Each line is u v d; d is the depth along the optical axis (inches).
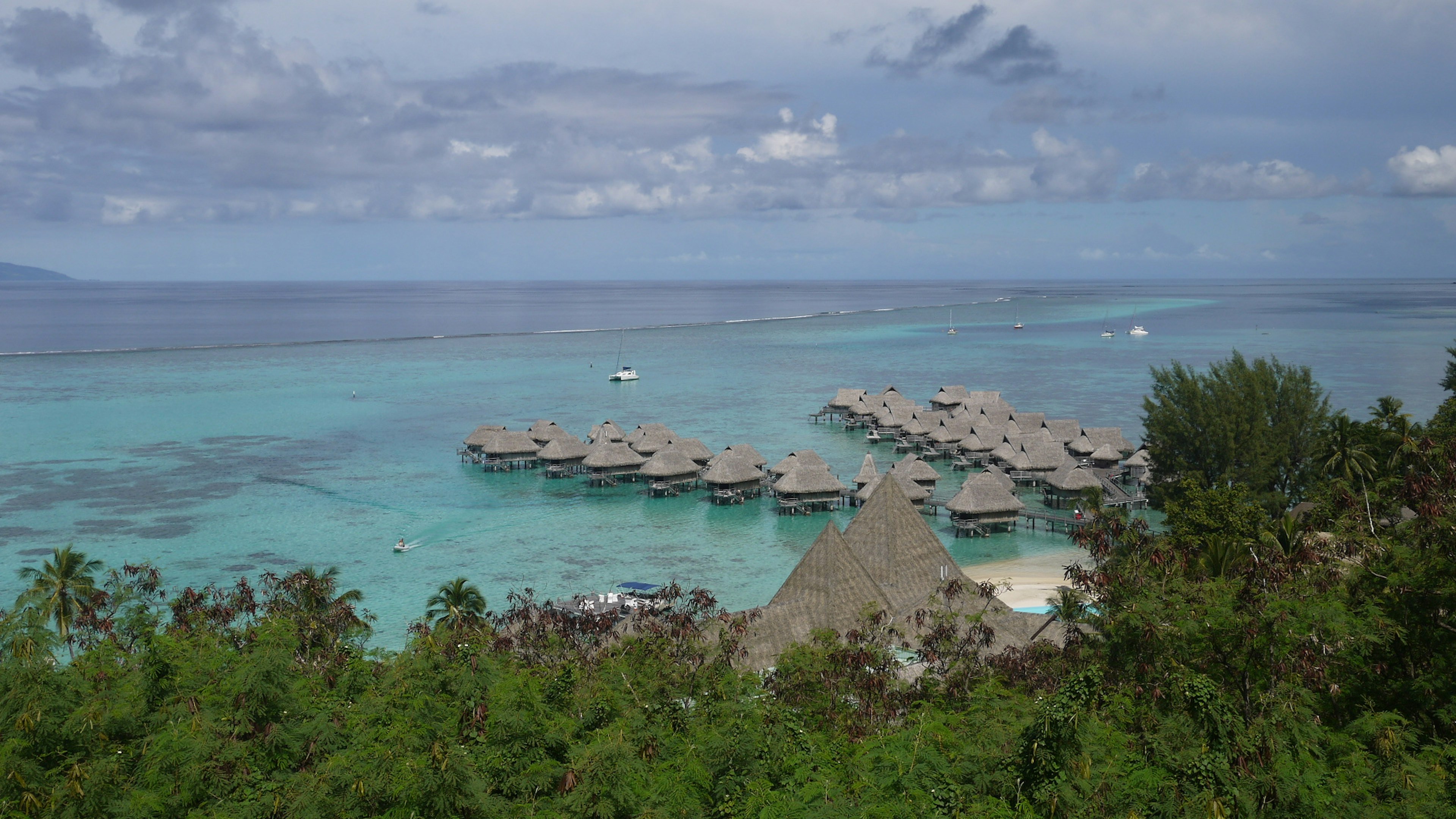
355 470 2851.9
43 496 2481.5
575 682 861.8
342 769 666.8
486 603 1535.4
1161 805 663.8
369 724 753.6
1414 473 1138.7
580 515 2413.9
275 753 728.3
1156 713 799.1
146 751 690.8
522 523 2325.3
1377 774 725.9
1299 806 681.6
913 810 671.1
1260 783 689.0
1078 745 674.8
